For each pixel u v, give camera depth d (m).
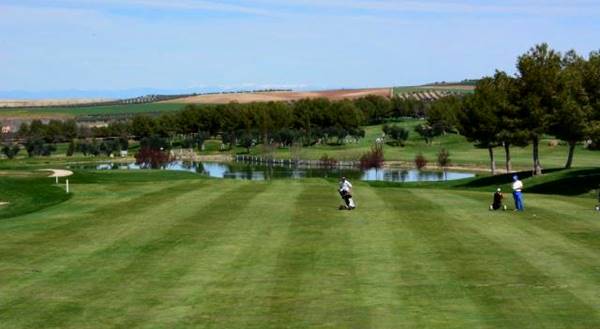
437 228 43.72
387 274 32.06
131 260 35.50
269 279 31.47
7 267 34.25
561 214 49.69
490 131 104.44
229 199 58.31
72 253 37.28
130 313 26.77
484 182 93.75
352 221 46.69
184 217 48.84
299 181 77.69
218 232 42.84
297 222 46.38
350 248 37.78
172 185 70.19
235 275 32.25
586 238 40.03
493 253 36.16
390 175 142.12
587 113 85.12
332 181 87.00
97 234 42.62
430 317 25.72
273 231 43.06
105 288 30.33
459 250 37.00
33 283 31.23
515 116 92.19
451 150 194.12
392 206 54.09
